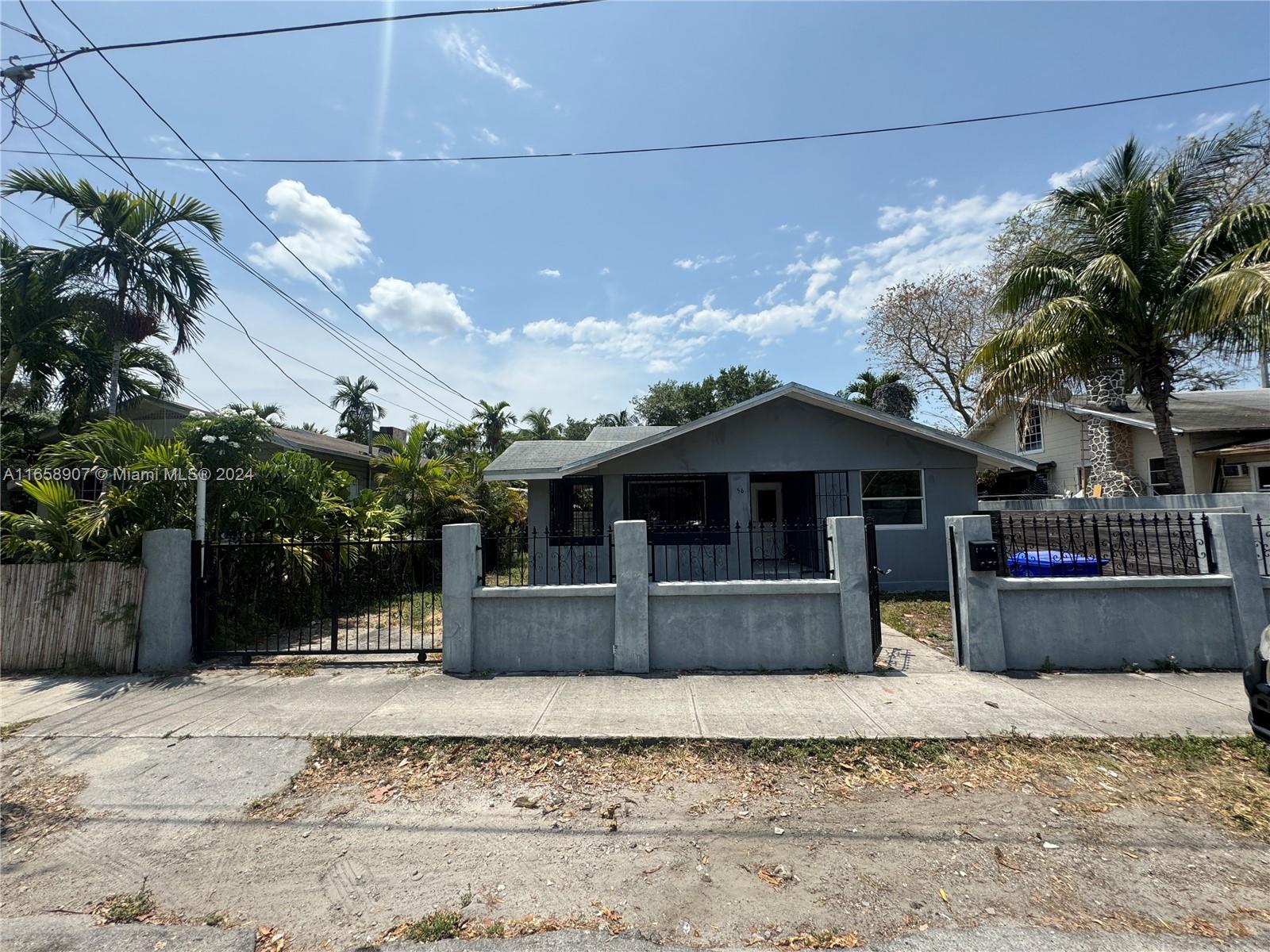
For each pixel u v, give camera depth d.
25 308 10.66
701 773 4.02
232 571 7.56
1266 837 3.17
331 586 9.43
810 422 12.17
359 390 36.97
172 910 2.79
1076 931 2.52
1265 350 9.94
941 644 7.14
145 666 6.35
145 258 10.62
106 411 12.95
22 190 10.12
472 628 6.16
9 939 2.59
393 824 3.48
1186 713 4.68
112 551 6.81
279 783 3.99
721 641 6.05
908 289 26.27
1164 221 10.64
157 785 3.97
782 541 12.87
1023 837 3.22
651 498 12.63
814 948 2.47
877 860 3.05
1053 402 16.62
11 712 5.22
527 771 4.09
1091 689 5.29
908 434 12.05
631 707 5.02
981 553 5.92
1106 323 10.66
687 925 2.62
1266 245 9.16
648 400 39.75
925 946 2.46
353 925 2.66
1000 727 4.50
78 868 3.12
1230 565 5.82
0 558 6.99
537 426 40.94
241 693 5.60
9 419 13.23
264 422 8.49
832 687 5.45
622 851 3.18
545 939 2.54
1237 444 14.20
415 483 14.09
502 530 17.20
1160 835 3.21
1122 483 15.28
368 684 5.82
